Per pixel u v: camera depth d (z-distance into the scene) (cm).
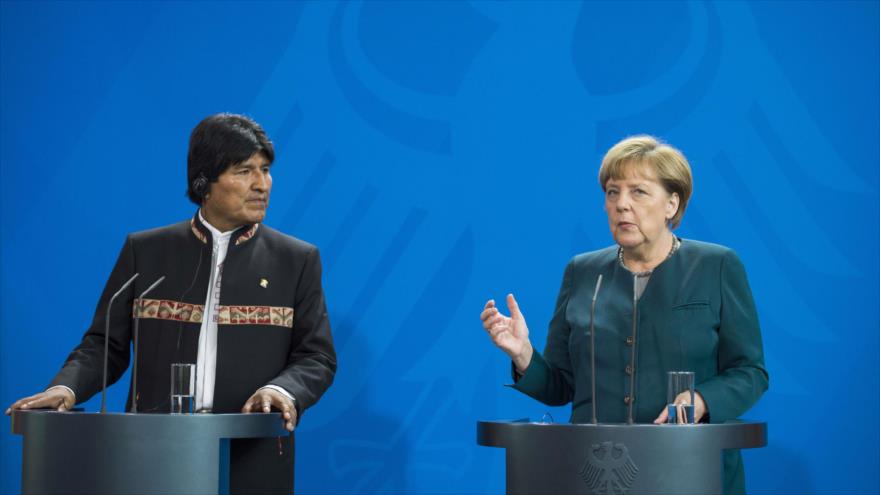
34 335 816
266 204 620
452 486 789
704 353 552
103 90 827
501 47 806
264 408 524
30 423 485
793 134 775
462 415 791
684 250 576
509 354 571
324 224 809
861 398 759
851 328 763
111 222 820
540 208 795
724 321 559
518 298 792
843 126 772
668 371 550
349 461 795
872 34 773
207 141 600
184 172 821
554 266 791
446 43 811
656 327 557
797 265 770
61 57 830
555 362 605
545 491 453
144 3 830
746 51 782
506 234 797
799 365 765
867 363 761
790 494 761
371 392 797
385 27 815
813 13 779
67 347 814
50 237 820
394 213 805
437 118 808
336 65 817
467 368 793
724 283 564
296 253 631
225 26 827
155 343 602
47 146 827
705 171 781
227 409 592
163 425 466
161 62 827
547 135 798
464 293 797
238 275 611
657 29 792
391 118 811
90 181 823
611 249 607
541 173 797
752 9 784
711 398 516
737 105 781
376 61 814
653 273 570
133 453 464
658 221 560
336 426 796
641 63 792
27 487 481
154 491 463
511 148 801
